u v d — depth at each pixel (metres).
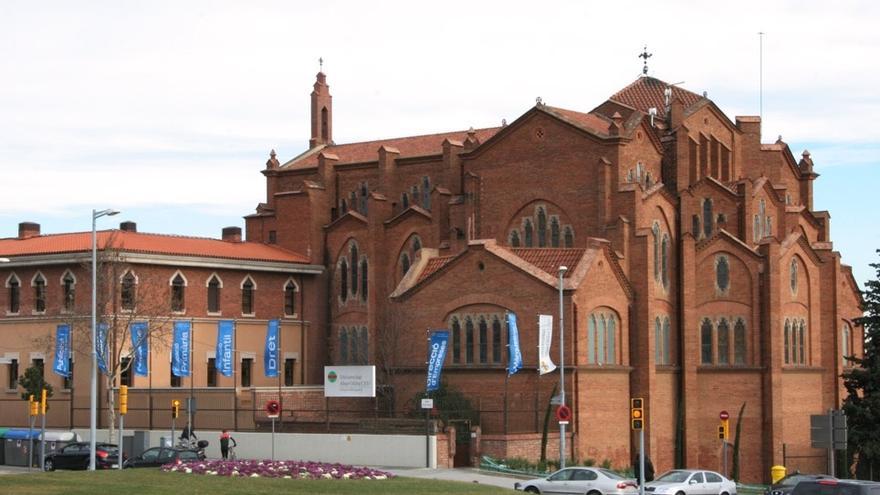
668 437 89.69
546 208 91.94
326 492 48.16
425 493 48.88
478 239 89.62
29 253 92.75
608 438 84.00
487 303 84.69
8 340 94.19
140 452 76.69
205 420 84.94
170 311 91.31
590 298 83.25
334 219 105.88
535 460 77.88
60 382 90.69
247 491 47.78
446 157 98.75
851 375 92.12
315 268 102.69
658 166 93.81
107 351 83.44
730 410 91.62
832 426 51.53
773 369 91.19
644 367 86.50
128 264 89.50
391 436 74.56
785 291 93.69
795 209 99.25
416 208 98.88
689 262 91.75
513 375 82.75
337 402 90.69
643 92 105.56
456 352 85.81
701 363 92.50
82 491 47.06
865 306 92.44
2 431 80.44
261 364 98.50
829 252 98.25
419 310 87.94
